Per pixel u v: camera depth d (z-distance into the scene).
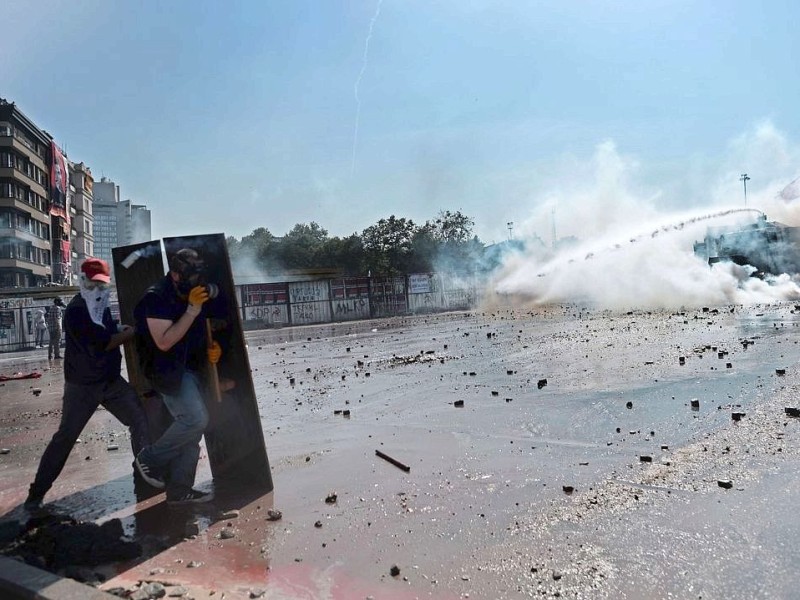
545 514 3.81
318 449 5.77
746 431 5.35
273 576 3.22
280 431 6.64
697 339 12.63
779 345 10.96
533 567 3.12
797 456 4.57
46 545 3.69
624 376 8.62
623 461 4.80
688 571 2.98
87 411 4.62
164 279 4.34
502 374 9.64
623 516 3.70
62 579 3.04
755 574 2.91
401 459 5.24
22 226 69.81
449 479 4.62
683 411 6.28
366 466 5.11
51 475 4.56
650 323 17.66
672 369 8.96
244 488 4.73
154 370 4.32
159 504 4.50
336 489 4.57
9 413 9.02
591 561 3.15
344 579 3.13
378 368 11.56
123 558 3.52
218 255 4.62
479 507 4.00
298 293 35.12
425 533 3.64
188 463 4.48
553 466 4.79
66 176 84.25
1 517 4.38
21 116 69.19
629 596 2.79
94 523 4.04
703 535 3.36
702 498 3.90
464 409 7.12
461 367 10.81
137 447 4.96
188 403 4.34
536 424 6.16
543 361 10.84
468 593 2.90
